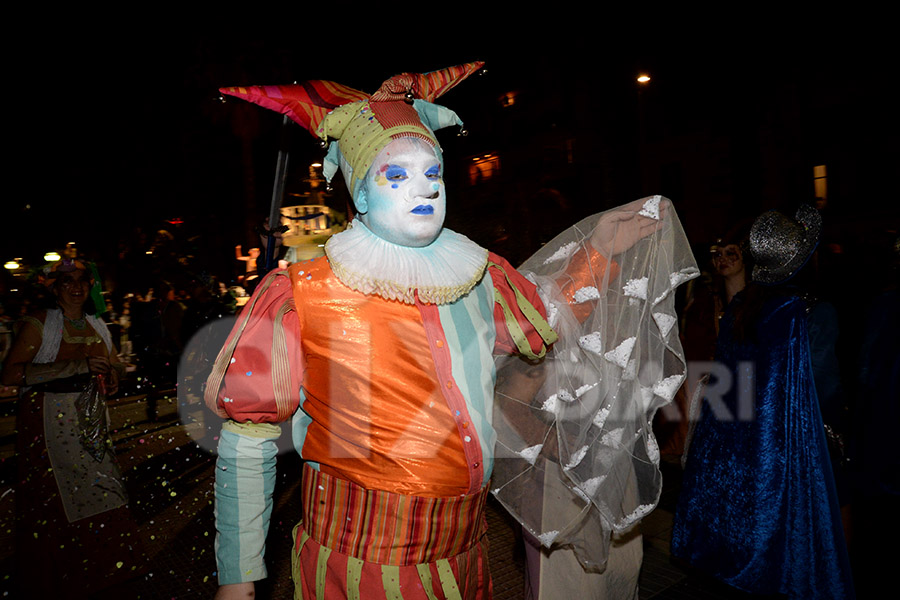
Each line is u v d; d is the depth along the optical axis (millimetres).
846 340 5469
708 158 19750
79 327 3146
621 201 18719
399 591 1327
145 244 8906
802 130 16469
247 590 1390
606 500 1925
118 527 3094
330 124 1475
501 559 3428
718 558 2885
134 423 6914
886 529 3748
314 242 2602
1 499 4215
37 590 2928
